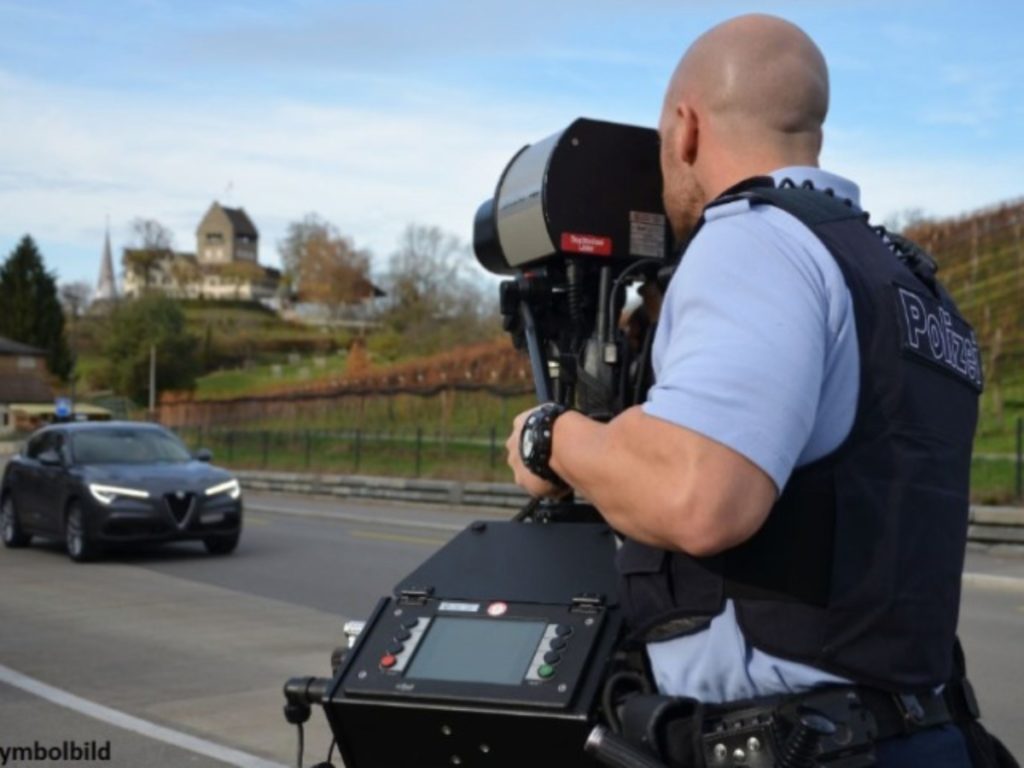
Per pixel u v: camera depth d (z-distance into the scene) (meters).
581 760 2.03
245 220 170.12
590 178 2.54
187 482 15.45
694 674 1.99
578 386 2.55
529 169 2.60
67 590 12.66
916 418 2.02
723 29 2.25
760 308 1.94
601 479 1.99
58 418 59.41
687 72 2.26
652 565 2.03
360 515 23.19
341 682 2.18
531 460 2.13
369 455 35.94
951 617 2.08
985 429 26.00
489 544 2.33
